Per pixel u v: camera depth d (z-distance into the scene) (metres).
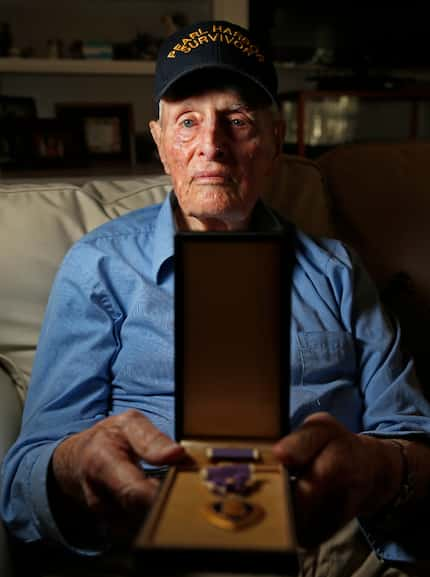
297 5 3.06
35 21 2.55
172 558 0.40
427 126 3.85
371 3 3.14
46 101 2.66
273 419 0.52
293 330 0.89
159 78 0.88
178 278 0.49
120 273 0.91
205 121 0.84
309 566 0.82
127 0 2.60
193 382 0.52
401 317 1.14
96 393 0.87
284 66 3.16
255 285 0.49
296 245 0.96
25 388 0.98
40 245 1.02
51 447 0.72
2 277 0.99
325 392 0.86
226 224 0.91
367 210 1.21
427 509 0.79
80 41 2.50
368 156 1.26
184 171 0.87
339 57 3.22
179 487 0.49
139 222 0.98
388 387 0.89
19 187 1.08
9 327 1.00
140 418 0.61
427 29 3.26
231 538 0.42
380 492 0.70
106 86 2.72
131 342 0.88
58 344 0.89
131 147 2.41
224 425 0.53
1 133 2.21
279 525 0.44
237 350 0.51
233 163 0.85
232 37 0.86
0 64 2.28
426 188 1.22
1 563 0.71
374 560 0.83
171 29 2.61
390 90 3.18
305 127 3.40
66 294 0.91
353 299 0.95
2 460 0.81
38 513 0.71
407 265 1.18
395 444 0.75
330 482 0.57
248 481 0.48
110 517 0.63
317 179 1.22
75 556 0.81
